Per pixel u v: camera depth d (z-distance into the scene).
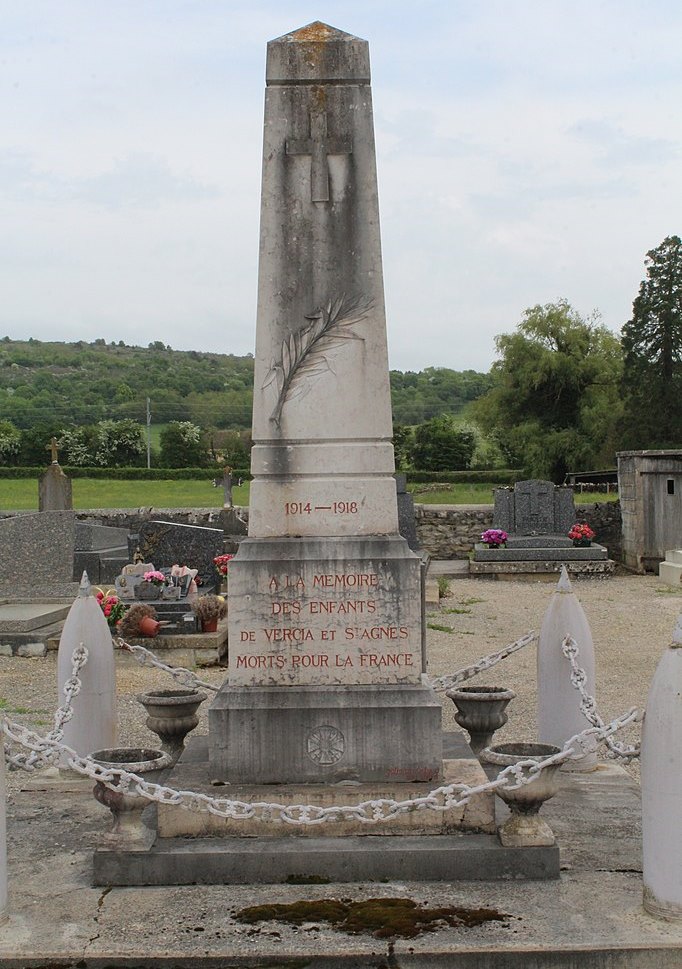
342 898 4.82
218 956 4.28
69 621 6.68
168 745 6.65
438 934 4.44
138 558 16.34
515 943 4.33
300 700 5.61
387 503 5.81
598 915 4.61
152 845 5.14
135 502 41.53
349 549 5.73
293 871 5.03
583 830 5.78
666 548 22.97
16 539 17.28
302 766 5.56
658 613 17.16
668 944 4.31
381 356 5.85
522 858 5.04
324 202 5.86
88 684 6.59
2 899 4.60
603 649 13.69
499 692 6.80
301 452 5.82
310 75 5.86
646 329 44.97
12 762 4.91
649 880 4.61
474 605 18.28
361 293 5.85
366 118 5.87
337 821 5.27
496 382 50.62
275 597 5.72
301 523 5.81
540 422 48.66
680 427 44.47
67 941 4.41
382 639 5.71
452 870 5.04
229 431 63.00
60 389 105.12
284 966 4.27
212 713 5.57
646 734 4.60
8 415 86.25
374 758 5.56
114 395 100.88
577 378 47.44
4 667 12.52
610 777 6.82
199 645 12.54
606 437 46.81
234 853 5.04
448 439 55.19
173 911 4.71
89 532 21.00
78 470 49.16
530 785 5.05
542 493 24.20
